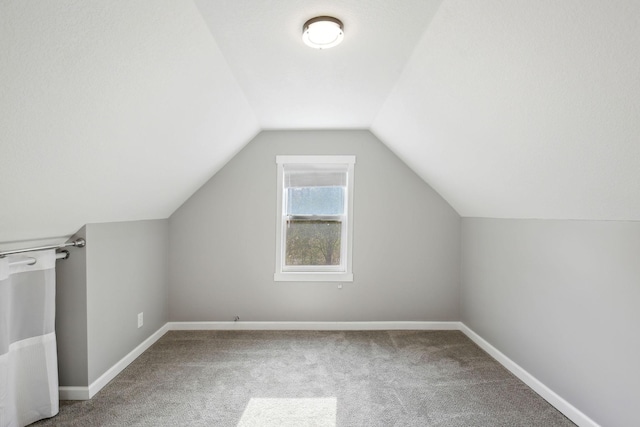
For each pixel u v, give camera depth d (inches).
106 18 45.8
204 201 141.6
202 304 142.1
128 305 109.7
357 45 72.4
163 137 83.7
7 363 70.5
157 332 130.5
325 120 128.3
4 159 51.7
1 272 68.9
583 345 78.4
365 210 143.6
